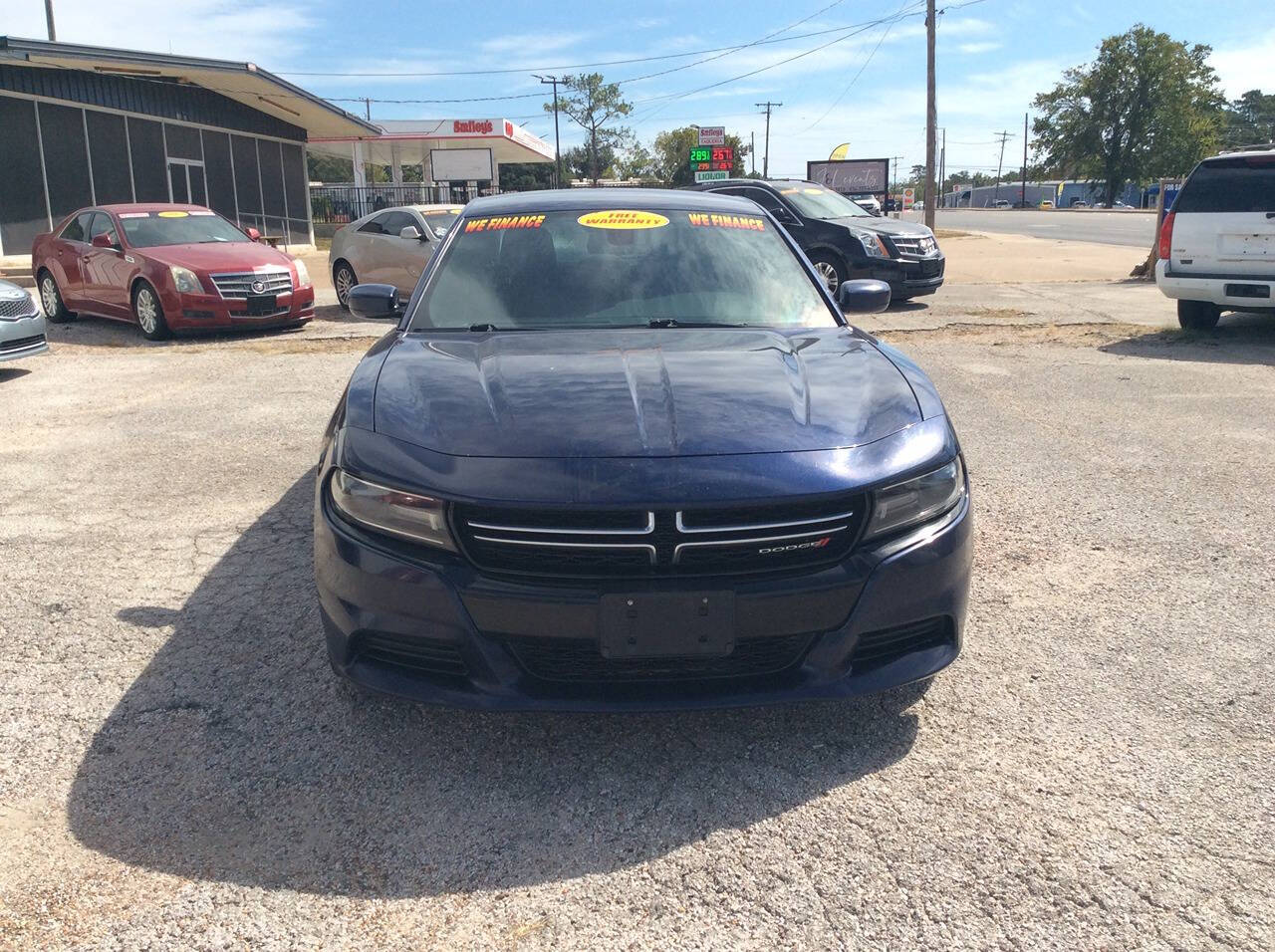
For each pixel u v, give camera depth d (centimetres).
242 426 636
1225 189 908
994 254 2350
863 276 1192
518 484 234
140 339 1072
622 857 225
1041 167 8994
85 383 793
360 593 246
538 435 248
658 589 231
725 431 250
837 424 259
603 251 383
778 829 234
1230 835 230
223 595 369
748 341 327
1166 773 255
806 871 219
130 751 268
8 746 270
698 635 233
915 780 253
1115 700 292
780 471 238
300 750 268
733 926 203
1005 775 255
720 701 240
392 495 244
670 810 242
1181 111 8269
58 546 423
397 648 248
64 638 335
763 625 236
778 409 263
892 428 263
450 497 236
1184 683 301
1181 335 960
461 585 236
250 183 2533
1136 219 5181
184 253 1062
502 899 212
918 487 252
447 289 368
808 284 385
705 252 387
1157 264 959
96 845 229
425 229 1177
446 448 248
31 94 1822
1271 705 288
